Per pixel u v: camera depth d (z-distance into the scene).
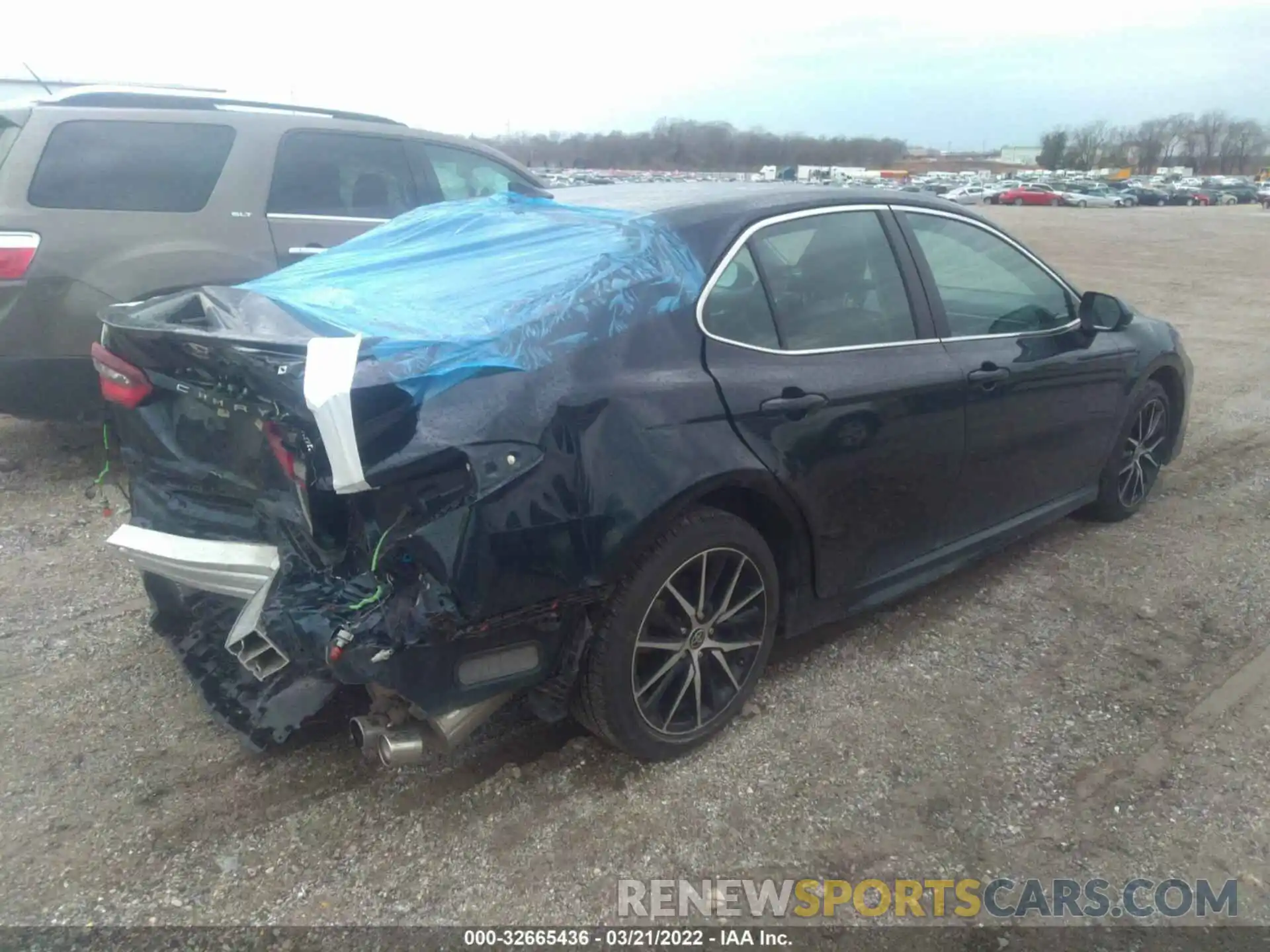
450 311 2.70
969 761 3.13
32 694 3.37
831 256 3.45
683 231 3.11
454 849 2.70
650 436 2.74
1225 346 10.50
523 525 2.48
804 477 3.16
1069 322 4.44
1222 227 33.28
